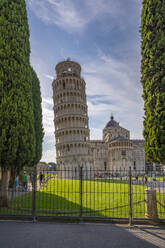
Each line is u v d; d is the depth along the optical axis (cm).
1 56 1417
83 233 909
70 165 6894
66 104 7712
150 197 1125
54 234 894
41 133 3095
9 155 1332
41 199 1706
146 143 1216
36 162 2856
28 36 1770
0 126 1323
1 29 1452
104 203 1505
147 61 1241
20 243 786
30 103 1631
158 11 1207
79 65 8694
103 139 13762
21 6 1669
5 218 1146
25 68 1602
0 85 1359
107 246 761
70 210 1258
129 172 1123
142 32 1339
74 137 7319
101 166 12038
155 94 1143
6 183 1461
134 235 888
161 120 1089
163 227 1006
